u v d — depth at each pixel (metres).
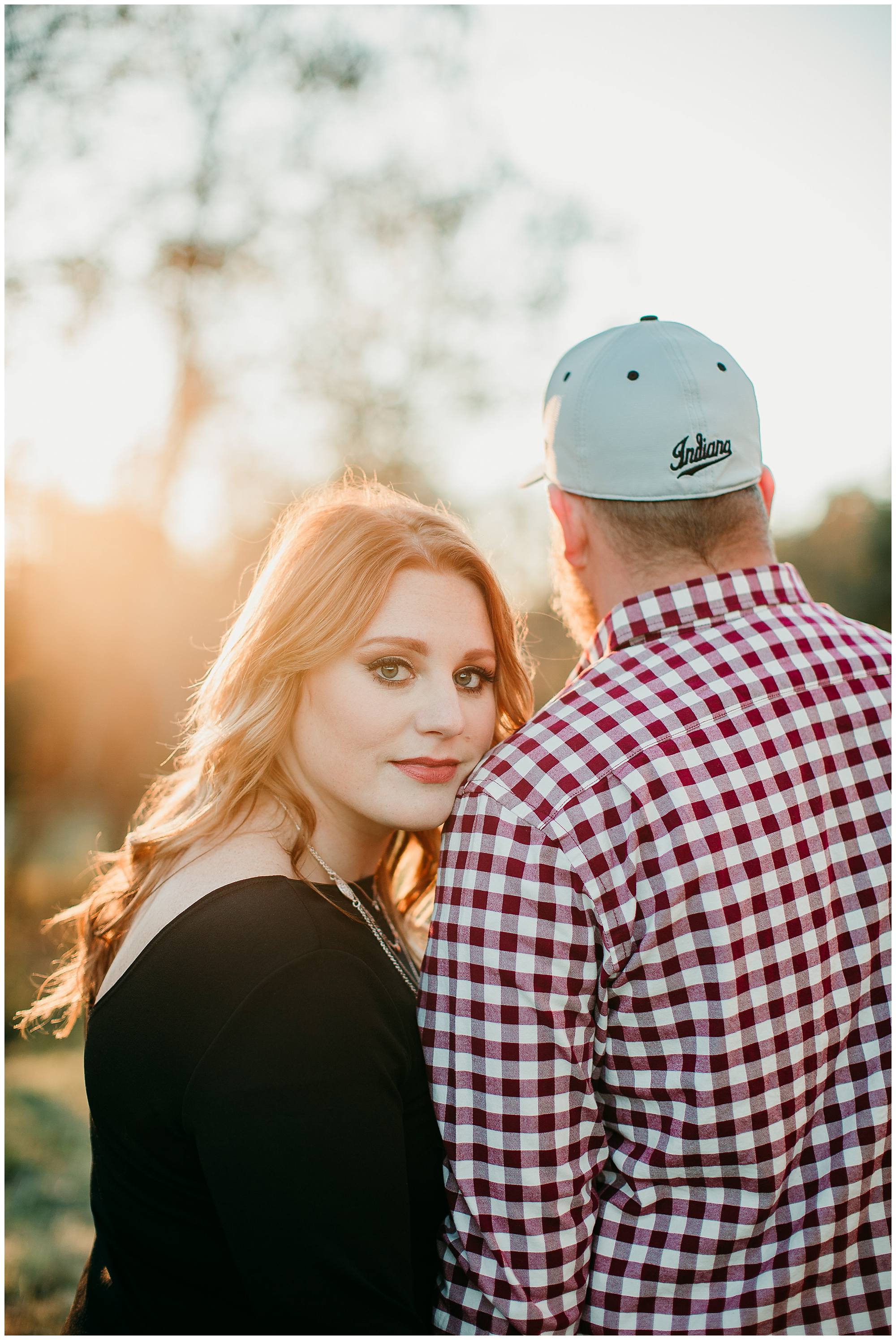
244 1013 1.04
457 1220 1.17
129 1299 1.12
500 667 1.36
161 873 1.30
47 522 6.57
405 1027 1.19
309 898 1.17
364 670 1.22
